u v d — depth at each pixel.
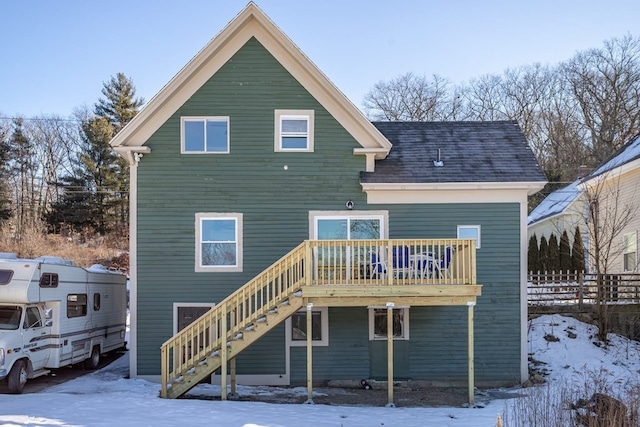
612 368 14.79
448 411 11.09
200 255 14.16
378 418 10.18
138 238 14.16
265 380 14.00
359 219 14.30
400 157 15.22
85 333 15.05
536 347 16.03
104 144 44.94
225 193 14.26
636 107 38.44
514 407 8.92
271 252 14.20
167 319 14.03
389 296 12.07
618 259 21.06
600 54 40.97
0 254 14.02
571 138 41.97
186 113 14.30
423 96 48.94
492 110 47.94
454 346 14.18
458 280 12.16
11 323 12.43
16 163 48.84
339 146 14.38
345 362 14.09
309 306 12.00
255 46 14.41
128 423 8.93
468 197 14.34
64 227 43.41
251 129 14.33
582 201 25.12
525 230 14.30
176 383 11.89
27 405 10.20
